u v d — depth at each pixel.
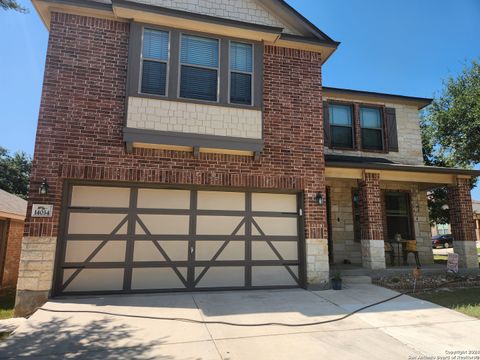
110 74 7.35
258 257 7.93
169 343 4.50
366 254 9.38
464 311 6.18
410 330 5.16
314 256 8.00
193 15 7.60
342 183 11.47
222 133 7.66
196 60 7.88
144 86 7.47
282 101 8.41
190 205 7.70
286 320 5.55
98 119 7.13
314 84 8.72
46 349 4.27
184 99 7.54
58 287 6.72
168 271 7.38
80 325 5.15
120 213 7.27
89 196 7.16
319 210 8.22
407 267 9.93
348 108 12.14
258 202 8.13
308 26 8.73
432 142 17.81
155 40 7.67
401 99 12.38
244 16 8.62
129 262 7.18
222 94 7.83
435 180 10.52
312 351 4.28
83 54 7.26
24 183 31.47
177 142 7.32
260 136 7.90
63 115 6.96
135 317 5.57
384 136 12.16
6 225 12.07
